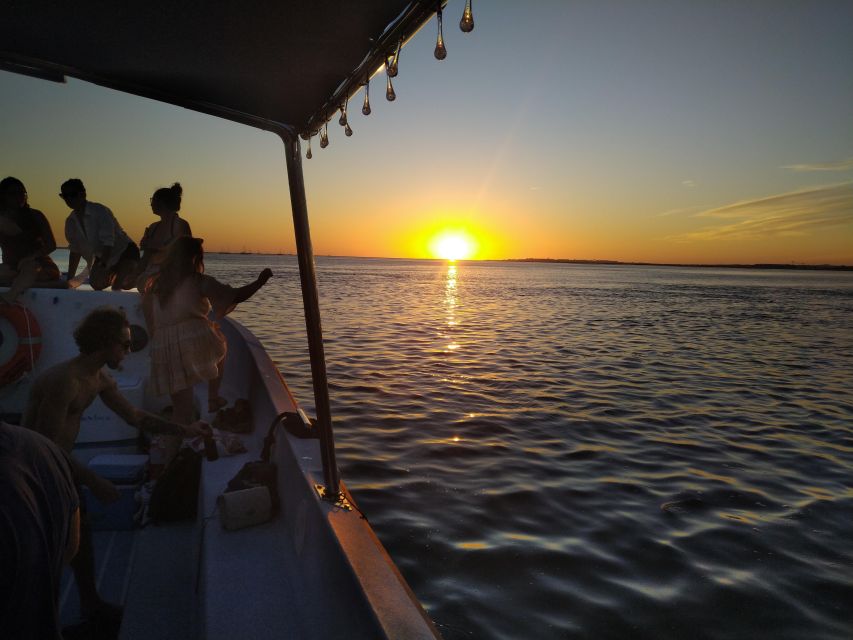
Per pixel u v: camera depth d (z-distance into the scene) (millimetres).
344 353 16266
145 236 4184
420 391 11469
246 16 1428
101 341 2408
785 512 6219
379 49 1471
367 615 1391
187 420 3361
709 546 5355
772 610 4379
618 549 5234
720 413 10789
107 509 2926
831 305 55500
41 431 2293
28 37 1650
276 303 35156
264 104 2111
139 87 2035
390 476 6770
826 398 12688
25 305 3725
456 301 45094
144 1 1384
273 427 2775
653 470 7406
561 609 4281
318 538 1898
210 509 2453
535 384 12711
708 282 138000
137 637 2053
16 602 1128
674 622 4188
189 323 3311
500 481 6750
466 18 1108
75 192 4152
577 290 75625
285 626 1734
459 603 4309
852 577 4891
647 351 19422
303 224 2104
